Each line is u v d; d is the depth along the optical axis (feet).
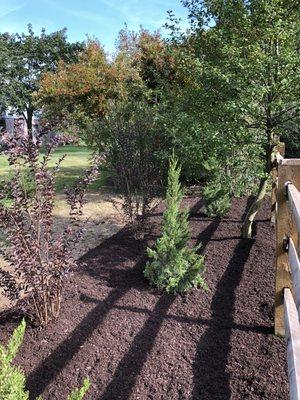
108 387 8.02
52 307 10.32
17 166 9.76
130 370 8.51
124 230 18.83
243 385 7.95
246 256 14.90
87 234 19.16
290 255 7.52
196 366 8.60
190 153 15.28
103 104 42.29
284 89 13.93
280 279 9.25
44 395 7.84
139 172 18.43
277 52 13.82
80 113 42.01
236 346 9.25
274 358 8.73
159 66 33.14
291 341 6.49
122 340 9.56
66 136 10.12
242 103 13.55
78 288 12.29
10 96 94.43
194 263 12.26
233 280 12.85
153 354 9.02
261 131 15.78
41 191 9.86
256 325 10.09
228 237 17.20
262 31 13.70
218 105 15.06
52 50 103.40
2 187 9.83
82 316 10.64
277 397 7.55
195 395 7.75
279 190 9.00
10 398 4.71
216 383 8.06
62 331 9.95
